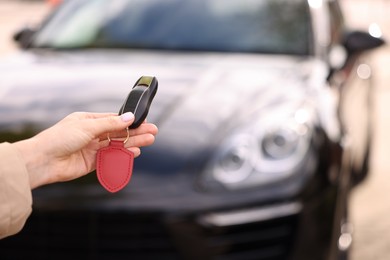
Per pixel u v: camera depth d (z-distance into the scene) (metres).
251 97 2.80
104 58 3.40
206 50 3.46
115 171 1.11
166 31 3.62
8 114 2.69
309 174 2.57
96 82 2.95
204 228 2.41
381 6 23.16
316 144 2.67
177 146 2.53
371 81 5.11
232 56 3.39
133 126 1.08
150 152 2.51
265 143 2.59
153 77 1.13
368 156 4.97
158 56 3.41
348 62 3.75
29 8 21.61
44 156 1.06
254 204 2.46
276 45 3.48
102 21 3.77
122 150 1.11
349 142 3.11
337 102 3.13
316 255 2.54
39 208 2.38
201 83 2.92
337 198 2.69
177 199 2.41
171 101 2.74
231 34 3.55
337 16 4.25
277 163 2.55
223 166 2.51
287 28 3.58
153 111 2.67
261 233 2.47
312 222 2.54
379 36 3.78
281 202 2.49
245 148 2.55
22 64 3.37
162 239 2.41
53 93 2.85
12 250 2.43
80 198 2.38
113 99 2.77
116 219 2.38
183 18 3.68
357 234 3.88
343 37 3.84
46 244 2.41
